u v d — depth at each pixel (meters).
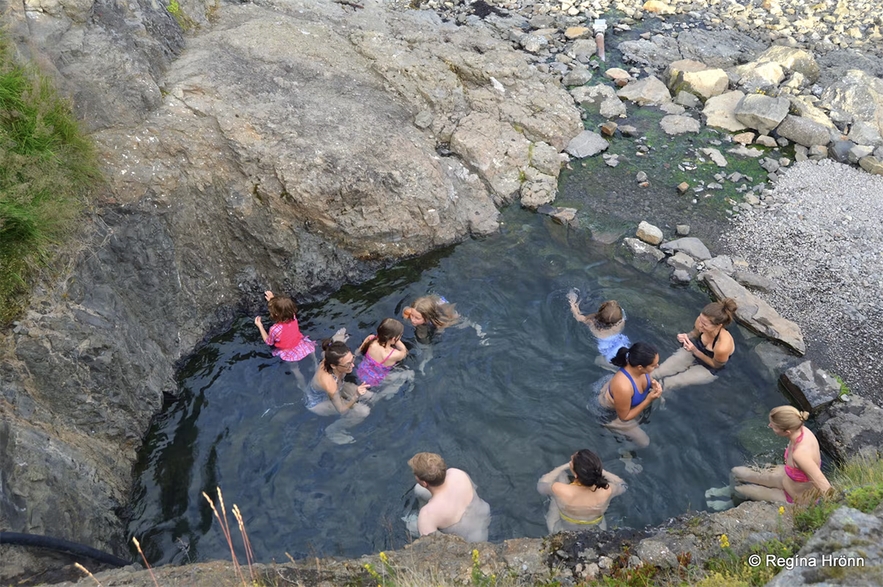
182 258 8.33
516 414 7.15
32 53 7.68
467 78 11.67
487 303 8.58
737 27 14.84
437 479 5.64
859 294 8.59
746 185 10.59
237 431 7.18
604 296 8.62
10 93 6.93
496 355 7.82
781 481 6.12
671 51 13.77
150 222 8.00
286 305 7.62
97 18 8.44
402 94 10.83
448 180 9.87
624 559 5.17
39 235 6.56
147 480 6.78
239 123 8.88
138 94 8.42
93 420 6.68
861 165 10.79
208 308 8.50
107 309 7.20
